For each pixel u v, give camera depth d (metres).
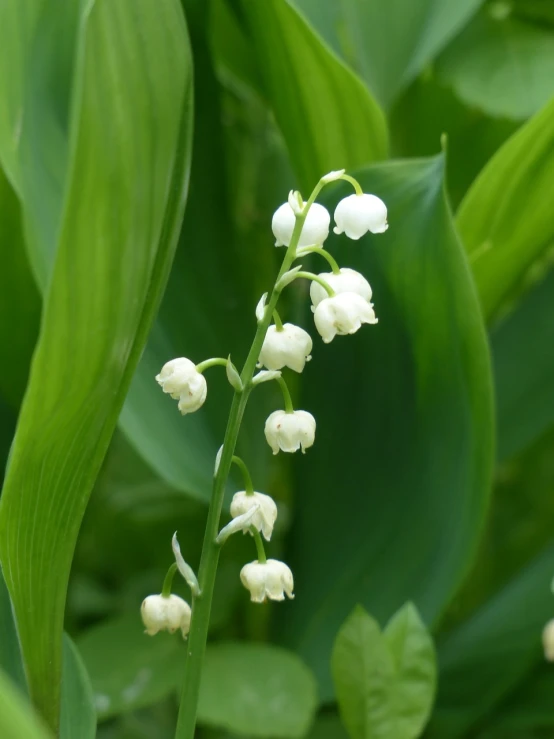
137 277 0.32
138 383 0.40
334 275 0.32
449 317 0.37
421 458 0.40
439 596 0.39
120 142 0.31
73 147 0.30
